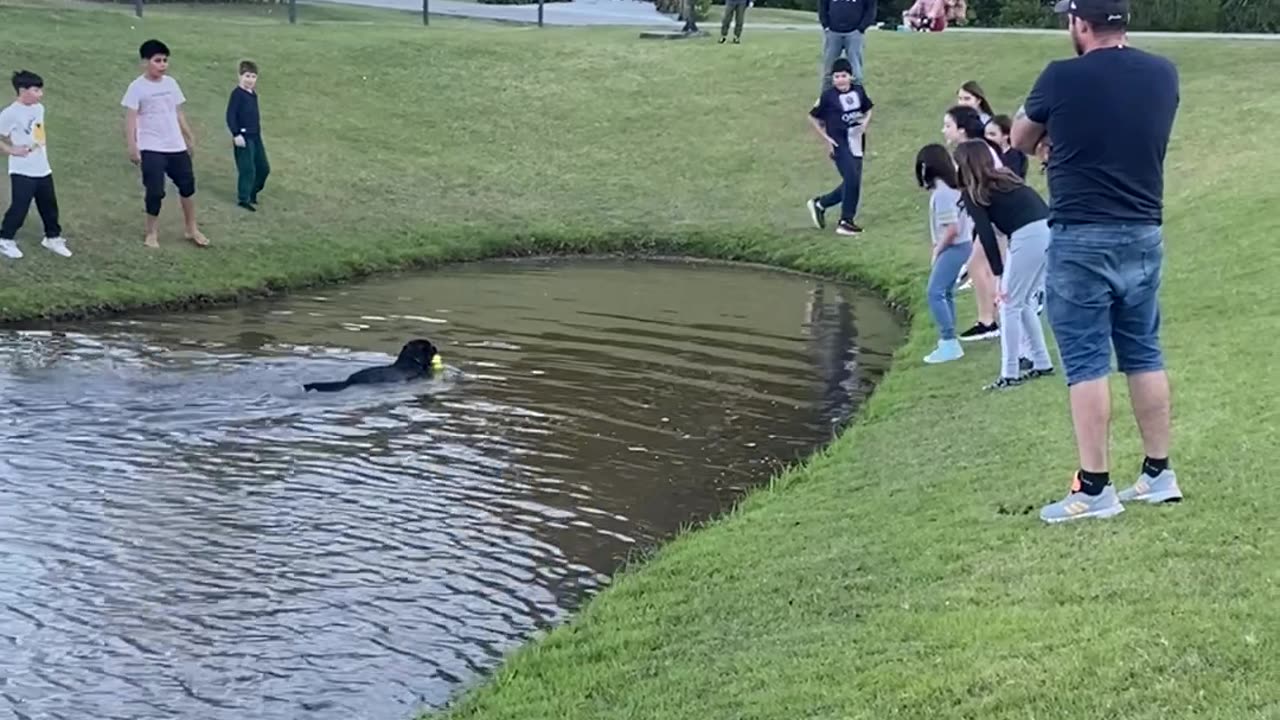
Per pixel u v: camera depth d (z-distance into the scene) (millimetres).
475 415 10984
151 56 16188
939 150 11375
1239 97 20875
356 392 11578
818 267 18000
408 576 7746
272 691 6414
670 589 7109
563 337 13961
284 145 21828
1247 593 5445
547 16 36750
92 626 7070
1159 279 6375
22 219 15461
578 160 22828
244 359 12742
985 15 42438
